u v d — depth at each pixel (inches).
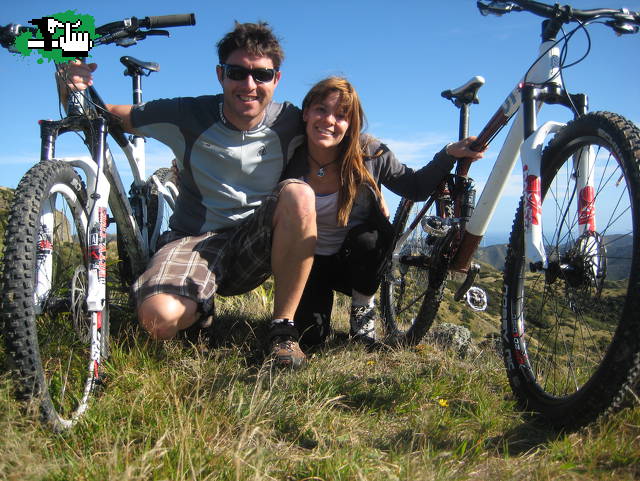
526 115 61.9
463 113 86.4
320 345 83.9
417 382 64.6
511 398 64.6
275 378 61.4
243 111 69.7
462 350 84.7
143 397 54.9
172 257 69.2
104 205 59.5
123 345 68.4
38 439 46.1
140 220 79.7
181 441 45.5
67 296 56.7
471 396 64.0
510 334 64.4
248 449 47.7
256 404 54.7
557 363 58.9
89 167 60.1
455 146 75.9
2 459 42.5
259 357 75.5
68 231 61.1
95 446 47.8
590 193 56.0
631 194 47.1
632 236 46.8
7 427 45.2
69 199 59.1
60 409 52.9
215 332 85.0
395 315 97.4
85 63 62.4
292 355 67.5
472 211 77.4
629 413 51.8
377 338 91.7
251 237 71.9
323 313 80.7
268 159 73.7
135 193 80.3
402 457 48.6
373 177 78.1
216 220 74.0
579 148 57.1
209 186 73.4
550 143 61.6
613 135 50.3
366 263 80.9
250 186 74.3
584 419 50.1
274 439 52.2
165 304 64.6
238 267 74.6
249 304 105.6
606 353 47.7
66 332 62.9
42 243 54.7
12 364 47.9
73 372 57.9
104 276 58.5
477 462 49.2
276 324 70.2
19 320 47.8
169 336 66.0
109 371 60.5
